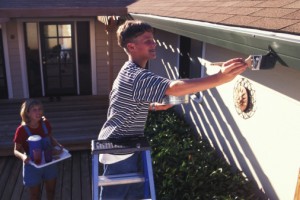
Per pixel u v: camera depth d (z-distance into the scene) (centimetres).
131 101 216
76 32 903
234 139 441
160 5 626
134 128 233
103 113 803
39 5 848
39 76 920
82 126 715
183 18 411
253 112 390
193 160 433
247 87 400
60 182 534
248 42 252
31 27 879
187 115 618
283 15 271
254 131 391
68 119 759
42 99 911
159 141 500
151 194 232
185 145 493
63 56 917
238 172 413
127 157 249
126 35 211
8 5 841
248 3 375
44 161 383
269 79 354
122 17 697
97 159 230
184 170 410
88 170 571
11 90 909
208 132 527
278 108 342
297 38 195
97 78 948
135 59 215
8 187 518
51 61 915
